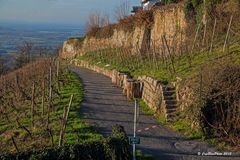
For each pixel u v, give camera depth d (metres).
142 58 47.34
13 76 48.19
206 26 36.59
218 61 27.48
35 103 31.05
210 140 21.28
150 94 30.70
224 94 22.28
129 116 27.81
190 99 23.81
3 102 34.91
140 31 57.44
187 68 30.72
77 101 32.69
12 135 22.70
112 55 65.38
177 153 19.41
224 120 21.62
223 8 36.97
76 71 65.56
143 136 22.31
